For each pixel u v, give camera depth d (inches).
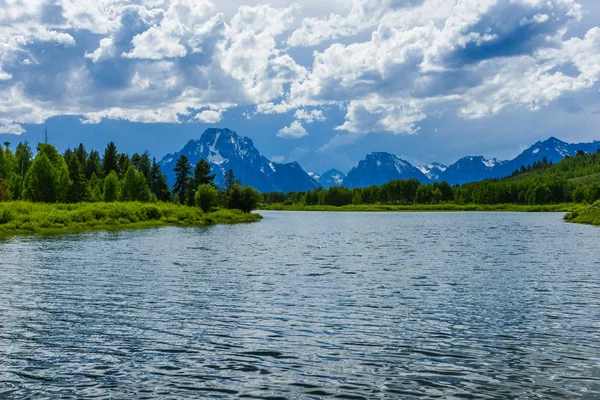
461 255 1710.1
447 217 6284.5
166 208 4215.1
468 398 457.1
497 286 1059.3
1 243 1978.3
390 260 1555.1
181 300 894.4
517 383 494.0
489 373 521.7
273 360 558.9
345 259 1585.9
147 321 735.1
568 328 706.8
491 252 1807.3
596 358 572.4
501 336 661.9
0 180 3991.1
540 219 5226.4
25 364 542.6
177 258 1563.7
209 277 1173.7
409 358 568.7
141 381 494.0
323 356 574.6
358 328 700.7
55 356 569.9
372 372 522.6
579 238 2465.6
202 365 541.6
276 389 474.9
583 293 980.6
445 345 620.4
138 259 1514.5
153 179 6978.4
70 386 481.1
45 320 738.2
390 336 660.1
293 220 5388.8
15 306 834.8
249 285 1061.8
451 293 978.7
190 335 659.4
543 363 553.9
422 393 467.5
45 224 2726.4
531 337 657.6
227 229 3371.1
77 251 1717.5
